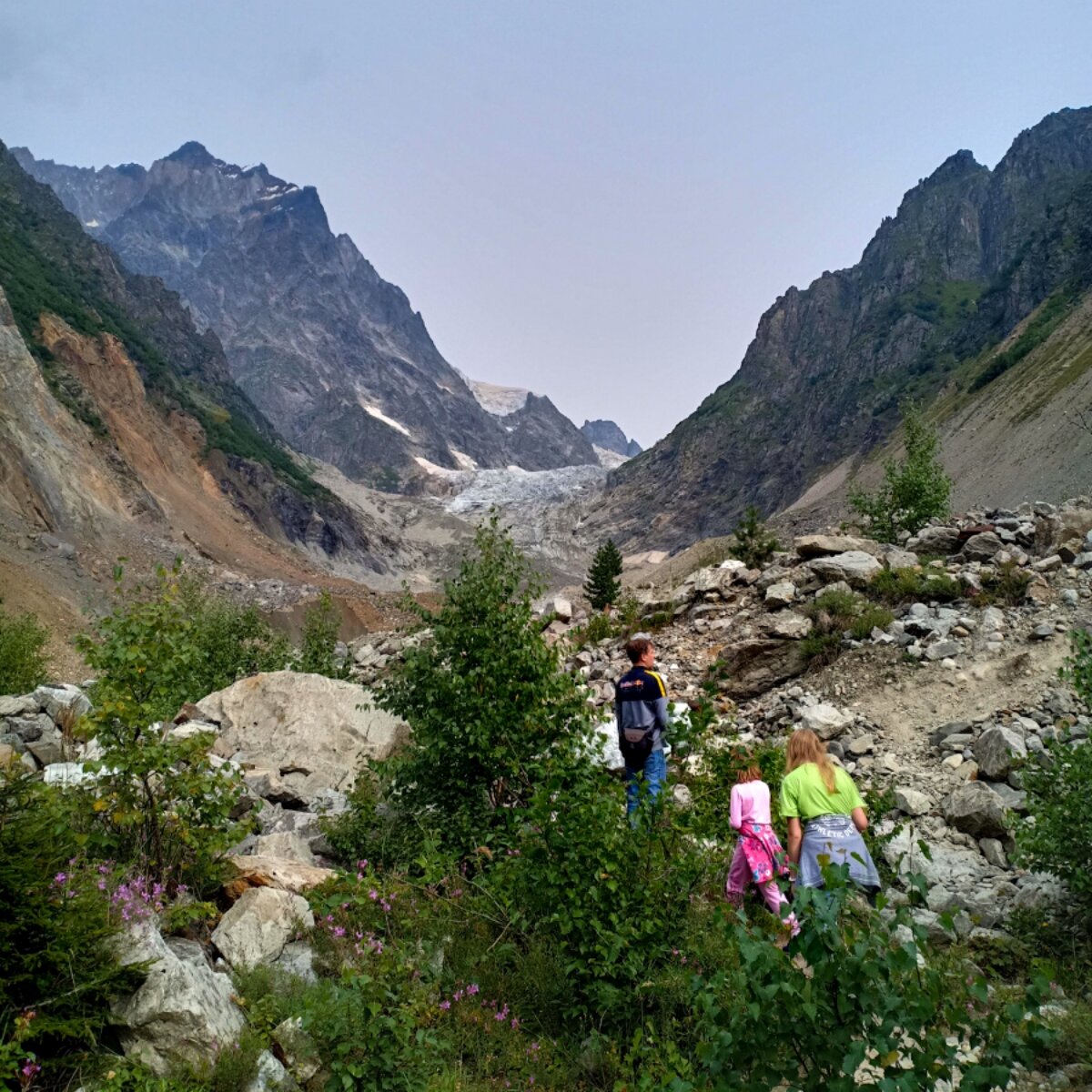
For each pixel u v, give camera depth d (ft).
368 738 36.96
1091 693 23.70
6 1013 12.84
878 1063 11.16
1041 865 20.49
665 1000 16.52
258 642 59.57
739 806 20.52
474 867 23.22
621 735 25.43
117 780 19.65
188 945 16.70
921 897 12.28
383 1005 15.53
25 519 187.62
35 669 57.62
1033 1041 10.84
